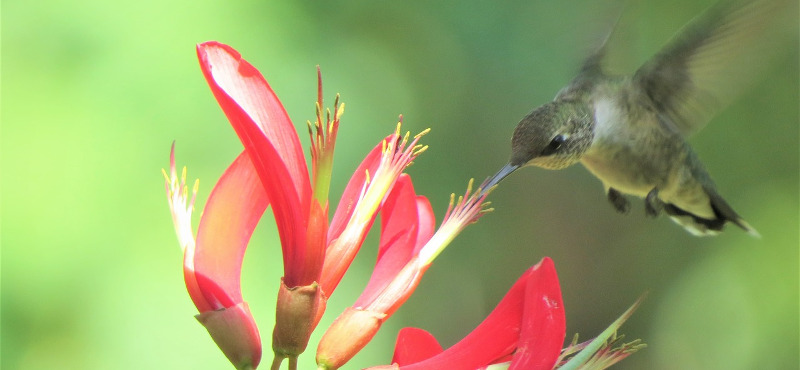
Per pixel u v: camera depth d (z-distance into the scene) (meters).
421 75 14.91
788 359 17.17
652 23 15.12
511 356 5.18
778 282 17.41
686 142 7.75
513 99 14.97
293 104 13.09
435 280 17.12
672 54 7.50
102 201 11.35
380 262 5.42
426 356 5.62
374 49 14.54
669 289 18.08
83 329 11.05
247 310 5.00
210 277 5.02
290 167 4.79
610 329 5.21
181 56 12.00
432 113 15.06
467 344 5.12
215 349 11.38
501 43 14.89
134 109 11.70
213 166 11.80
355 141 13.62
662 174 7.66
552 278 5.00
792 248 17.09
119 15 11.96
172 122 11.77
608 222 17.97
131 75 11.80
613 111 7.42
